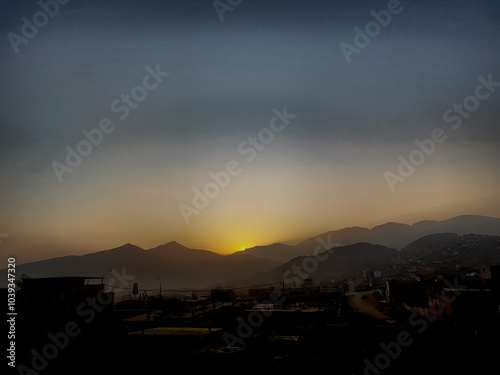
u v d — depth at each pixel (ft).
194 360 97.91
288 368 95.35
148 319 153.69
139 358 101.71
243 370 95.50
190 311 176.24
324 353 107.04
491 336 105.60
